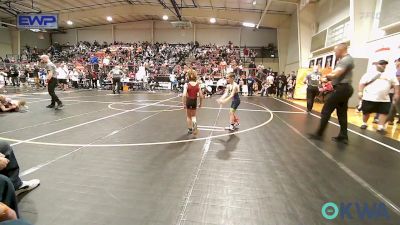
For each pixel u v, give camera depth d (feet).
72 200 9.14
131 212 8.46
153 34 100.99
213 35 98.02
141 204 8.98
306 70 52.70
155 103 39.63
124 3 83.05
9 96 44.06
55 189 9.93
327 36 49.24
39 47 104.17
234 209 8.82
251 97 58.23
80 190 9.91
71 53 94.27
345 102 17.95
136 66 76.13
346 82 17.48
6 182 6.84
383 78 20.97
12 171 9.18
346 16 43.32
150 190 10.05
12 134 18.20
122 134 19.01
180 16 77.15
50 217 8.07
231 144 17.01
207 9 78.59
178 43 100.12
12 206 6.91
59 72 59.93
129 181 10.82
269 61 87.92
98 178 11.04
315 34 57.11
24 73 73.20
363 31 36.88
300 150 15.92
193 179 11.19
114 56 83.56
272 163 13.47
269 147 16.46
